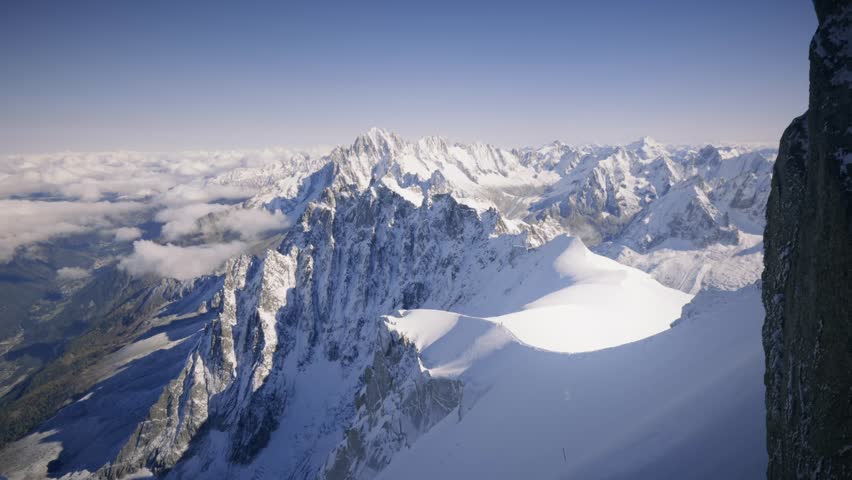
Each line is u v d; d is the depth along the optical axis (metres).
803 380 22.94
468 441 58.62
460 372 72.00
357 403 110.38
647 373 51.97
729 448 31.62
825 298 21.64
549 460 46.56
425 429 73.81
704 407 37.66
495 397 64.06
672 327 62.06
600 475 37.59
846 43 23.31
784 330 26.47
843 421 19.88
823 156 22.59
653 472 34.22
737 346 43.88
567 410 53.31
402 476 61.16
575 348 79.50
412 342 87.88
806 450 21.73
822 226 22.14
